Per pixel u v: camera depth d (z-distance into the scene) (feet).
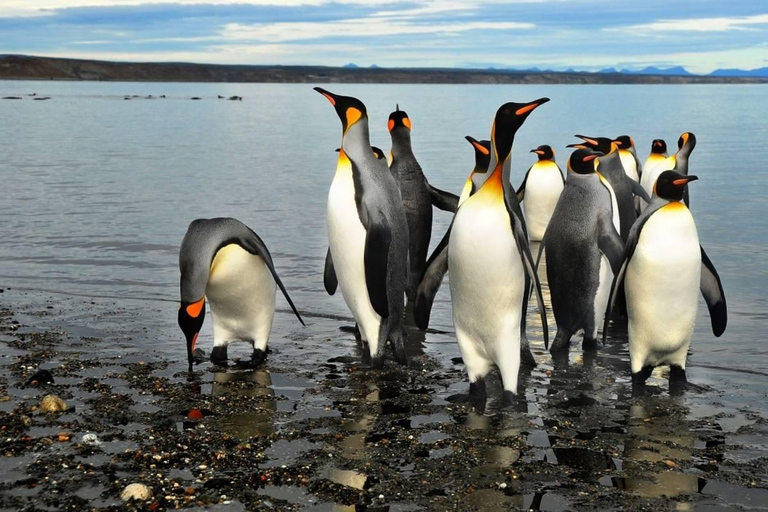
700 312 28.19
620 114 190.29
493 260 17.88
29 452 15.74
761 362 22.56
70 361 21.52
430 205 29.45
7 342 23.22
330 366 21.90
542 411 18.62
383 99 312.91
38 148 99.25
